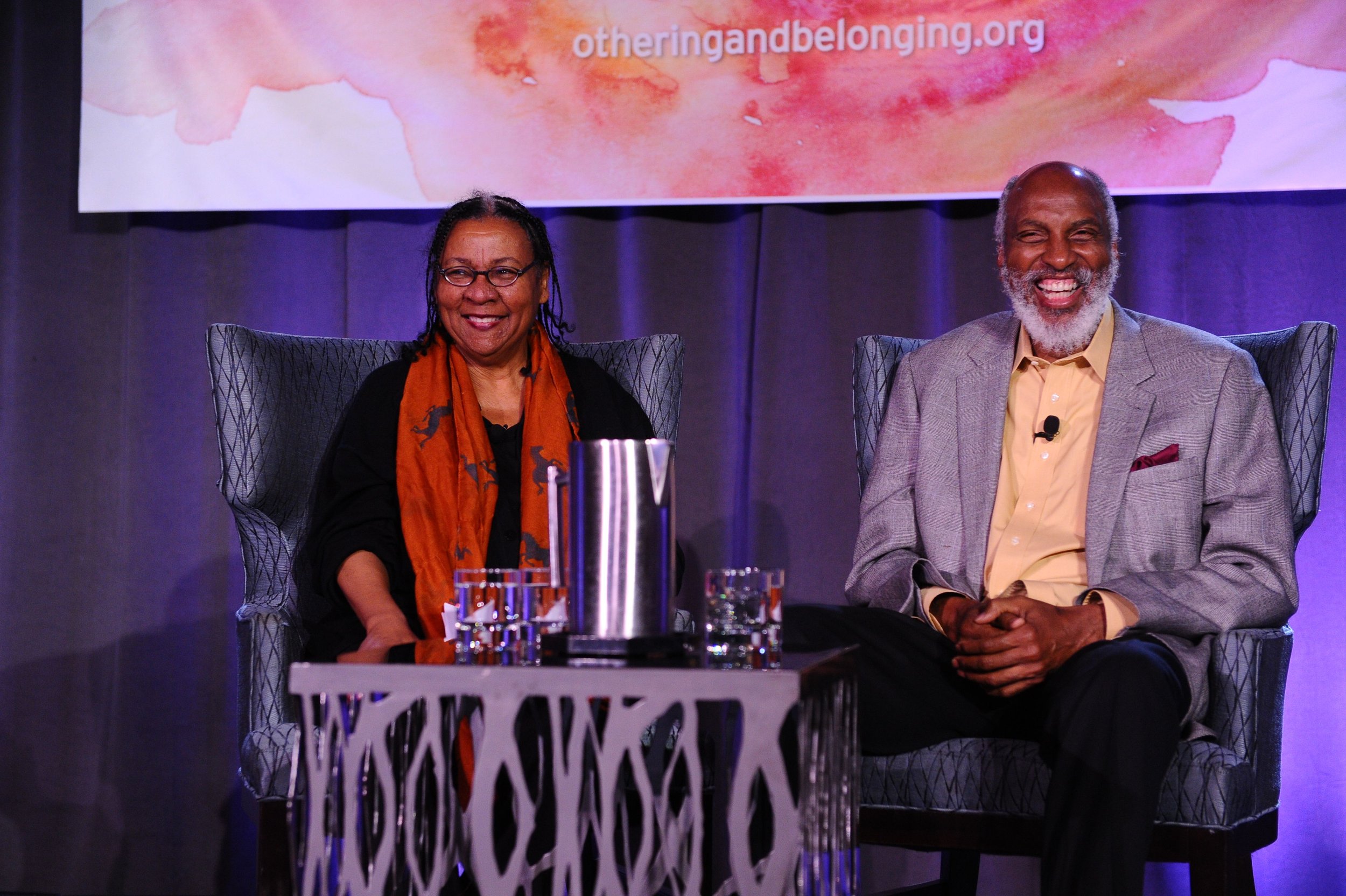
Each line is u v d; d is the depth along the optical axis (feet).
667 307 10.04
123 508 10.19
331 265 10.29
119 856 10.00
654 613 4.73
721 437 9.97
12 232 10.39
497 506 7.43
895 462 7.47
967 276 9.95
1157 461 6.72
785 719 4.14
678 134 9.66
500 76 9.79
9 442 10.29
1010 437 7.30
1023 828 5.82
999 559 7.04
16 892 9.48
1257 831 6.00
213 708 10.02
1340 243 9.51
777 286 9.78
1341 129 9.14
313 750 4.41
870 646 6.36
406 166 9.84
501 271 7.46
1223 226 9.61
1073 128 9.37
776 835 4.06
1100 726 5.29
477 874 4.27
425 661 4.58
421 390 7.55
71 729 10.16
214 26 9.95
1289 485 6.72
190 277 10.27
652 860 5.30
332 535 7.05
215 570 10.10
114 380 10.34
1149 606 6.10
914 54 9.49
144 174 9.96
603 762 4.18
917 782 6.01
